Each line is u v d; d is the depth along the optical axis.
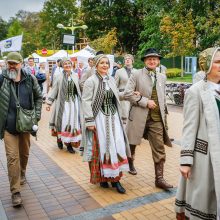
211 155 2.68
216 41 27.28
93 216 3.89
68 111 6.72
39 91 4.51
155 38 33.41
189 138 2.80
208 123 2.71
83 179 5.14
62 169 5.66
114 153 4.48
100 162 4.52
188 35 26.75
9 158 4.20
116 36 47.41
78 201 4.32
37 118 4.50
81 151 4.65
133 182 4.96
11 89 4.26
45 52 29.27
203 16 26.84
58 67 11.60
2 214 4.00
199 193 2.78
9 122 4.21
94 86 4.48
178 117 11.16
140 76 4.77
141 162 5.98
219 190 2.63
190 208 2.88
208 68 2.76
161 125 4.75
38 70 13.68
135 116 4.80
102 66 4.50
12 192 4.21
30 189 4.77
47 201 4.35
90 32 49.28
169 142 4.80
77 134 6.73
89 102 4.45
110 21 47.75
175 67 35.81
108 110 4.55
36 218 3.88
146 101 4.64
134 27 48.38
